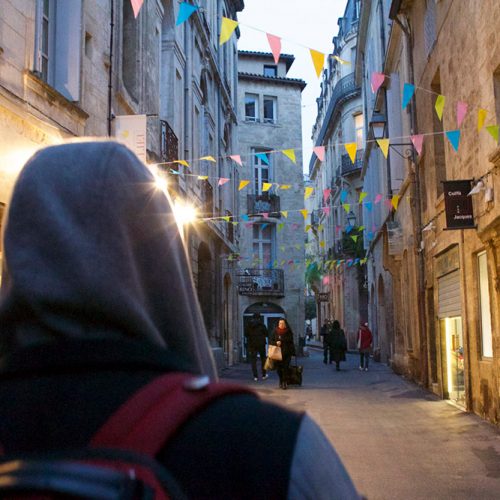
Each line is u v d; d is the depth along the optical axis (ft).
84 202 2.82
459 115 28.30
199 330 3.26
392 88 62.23
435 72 43.88
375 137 58.59
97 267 2.71
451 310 41.50
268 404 2.59
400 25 54.24
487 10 30.63
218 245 80.12
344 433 29.58
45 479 2.04
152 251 2.93
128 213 2.88
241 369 77.97
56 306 2.66
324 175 172.45
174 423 2.36
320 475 2.41
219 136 84.69
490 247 31.19
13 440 2.44
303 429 2.48
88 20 34.50
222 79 88.07
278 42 21.09
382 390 49.26
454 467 22.44
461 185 34.58
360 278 126.11
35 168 2.93
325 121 158.20
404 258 62.54
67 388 2.52
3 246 2.85
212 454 2.31
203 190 70.23
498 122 30.12
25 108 26.99
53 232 2.76
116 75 39.65
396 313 69.15
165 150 51.24
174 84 57.47
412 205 54.65
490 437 28.19
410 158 53.16
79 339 2.63
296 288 121.39
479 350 35.45
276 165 123.85
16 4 26.53
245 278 117.91
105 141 3.09
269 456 2.32
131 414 2.39
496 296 30.71
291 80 126.11
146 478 2.19
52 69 31.65
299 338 120.26
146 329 2.74
